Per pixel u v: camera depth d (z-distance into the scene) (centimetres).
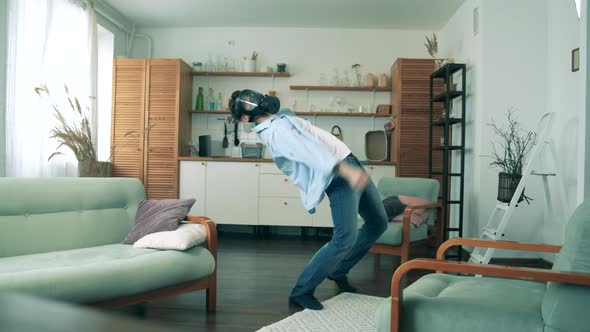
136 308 245
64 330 64
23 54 374
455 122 437
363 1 466
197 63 546
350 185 236
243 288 292
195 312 240
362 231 282
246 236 524
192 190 505
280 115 238
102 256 210
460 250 397
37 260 202
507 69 398
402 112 498
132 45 564
